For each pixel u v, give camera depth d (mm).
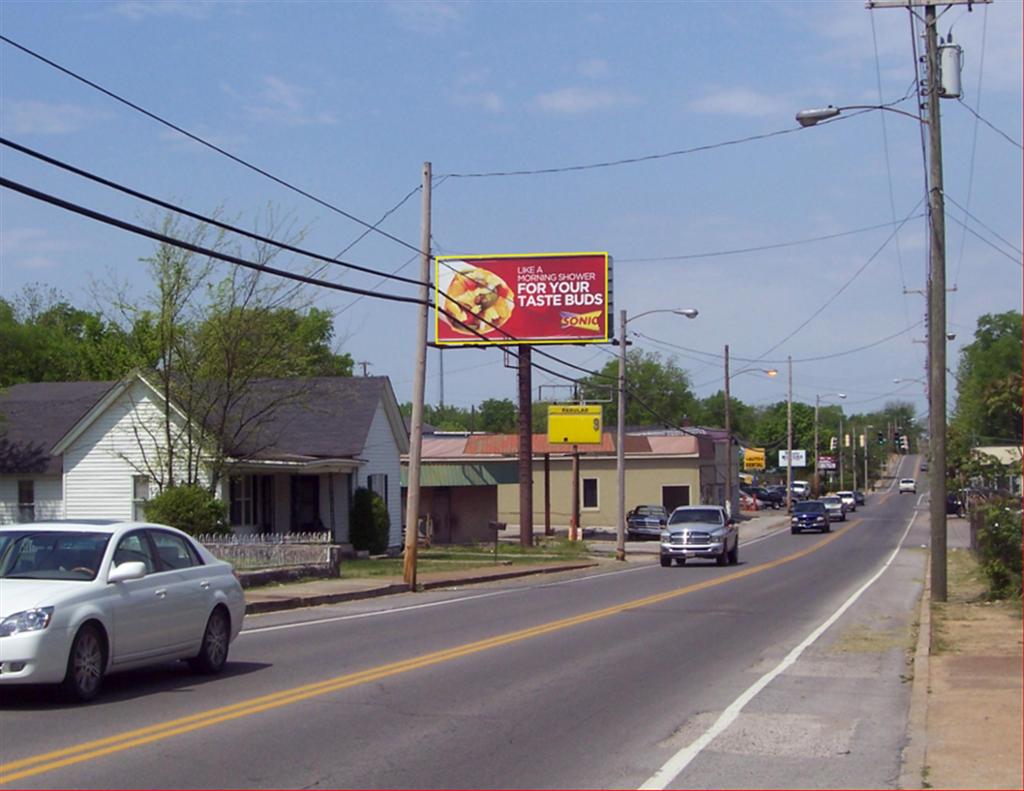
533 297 51094
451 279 51594
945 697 11727
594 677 13492
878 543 53250
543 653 15578
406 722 10609
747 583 29797
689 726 10617
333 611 21984
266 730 10109
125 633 11602
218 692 12039
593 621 19906
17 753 9023
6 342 55938
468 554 43719
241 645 16219
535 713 11164
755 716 11148
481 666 14273
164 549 12812
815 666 14555
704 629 18688
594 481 70938
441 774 8648
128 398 36531
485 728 10398
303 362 35750
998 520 22641
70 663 10883
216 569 13539
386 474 43906
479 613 21500
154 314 33875
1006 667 13656
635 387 130625
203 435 33906
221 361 34000
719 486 85062
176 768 8641
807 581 30453
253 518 38125
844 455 161125
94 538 11875
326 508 40219
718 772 8812
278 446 38281
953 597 23406
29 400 40750
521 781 8469
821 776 8703
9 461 37281
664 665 14531
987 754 9180
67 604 10875
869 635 17906
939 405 23047
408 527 27938
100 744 9375
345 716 10828
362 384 42875
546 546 48750
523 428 49531
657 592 26812
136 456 36531
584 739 9977
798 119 22984
